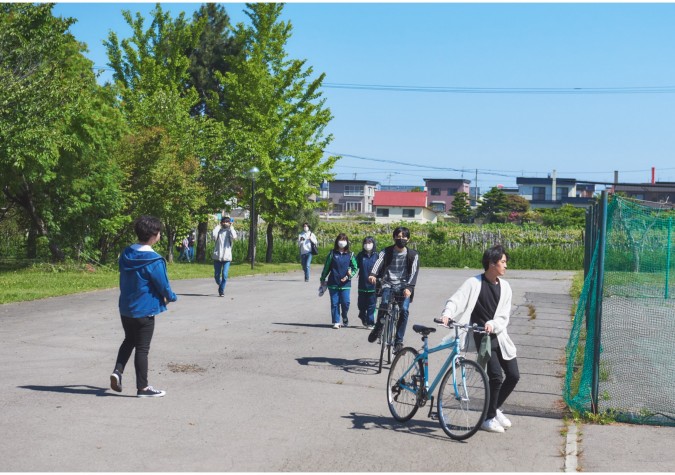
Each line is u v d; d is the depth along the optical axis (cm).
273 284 2477
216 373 959
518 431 714
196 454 615
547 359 1133
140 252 804
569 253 4700
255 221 3462
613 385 924
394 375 761
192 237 4712
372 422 740
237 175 3947
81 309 1572
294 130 4066
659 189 7375
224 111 4378
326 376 962
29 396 799
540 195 12825
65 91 2267
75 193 2719
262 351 1135
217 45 5147
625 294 853
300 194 4206
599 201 799
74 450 615
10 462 579
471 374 680
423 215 10638
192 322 1445
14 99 2108
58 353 1067
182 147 3622
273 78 4056
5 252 3509
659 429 725
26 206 2745
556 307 1966
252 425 712
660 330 1321
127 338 819
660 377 973
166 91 4034
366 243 1313
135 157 3116
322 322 1499
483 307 704
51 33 2297
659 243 1438
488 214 10194
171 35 4134
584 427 729
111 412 742
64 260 2745
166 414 742
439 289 2447
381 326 1025
